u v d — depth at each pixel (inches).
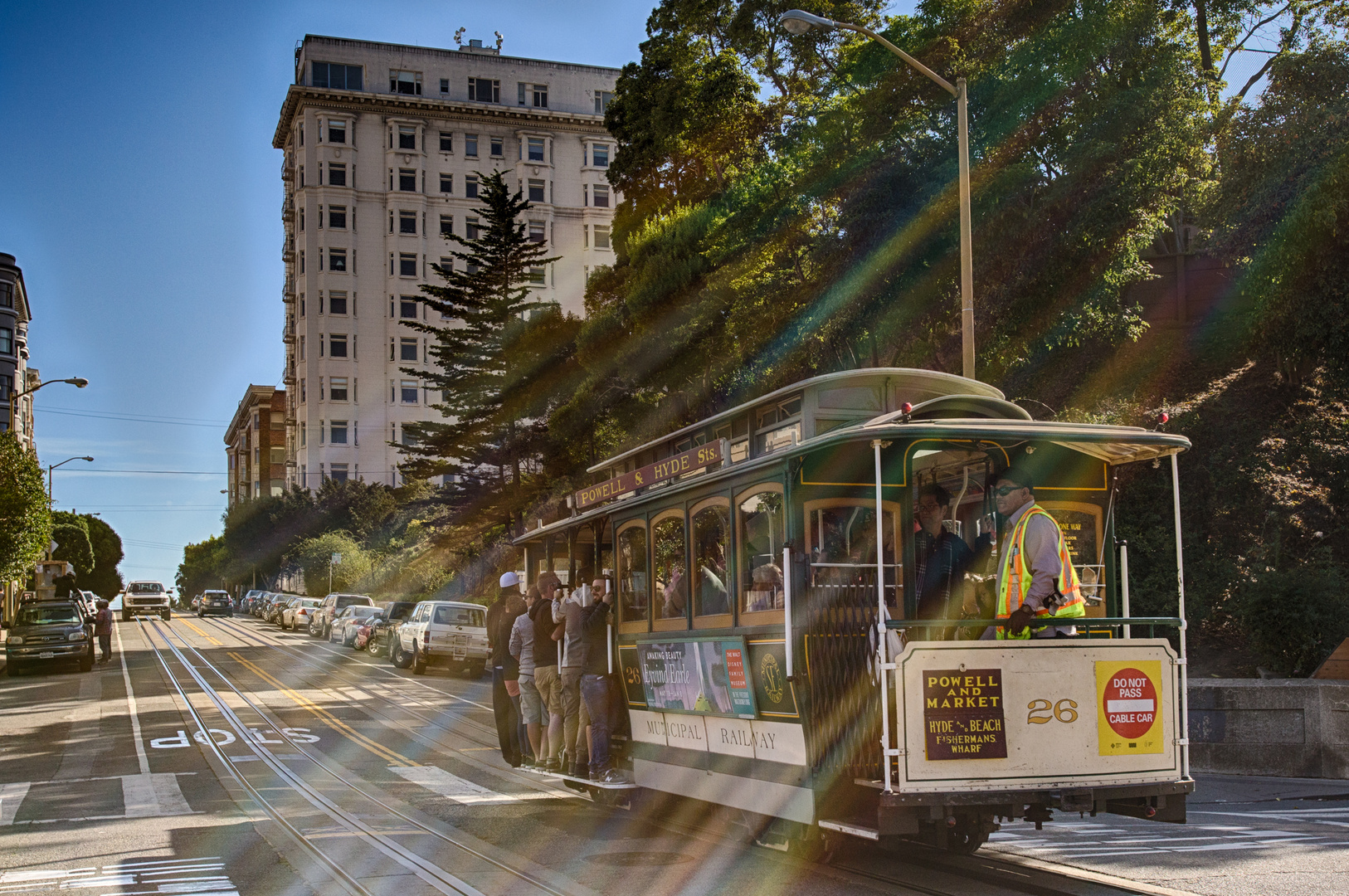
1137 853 349.4
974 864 332.5
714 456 372.2
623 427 1274.6
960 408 350.9
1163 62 796.6
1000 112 791.7
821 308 859.4
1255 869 323.0
